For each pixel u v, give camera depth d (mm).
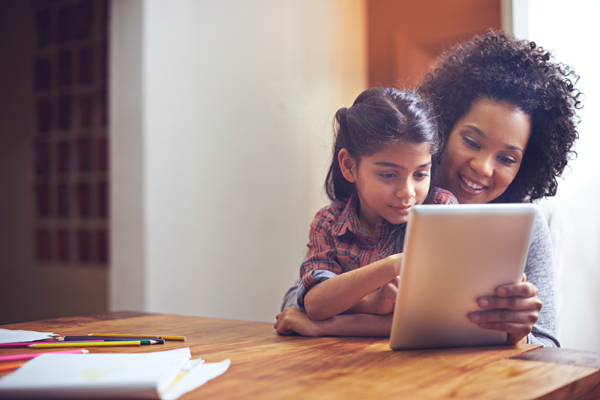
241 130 2439
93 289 3061
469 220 619
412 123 830
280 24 2469
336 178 1041
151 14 2174
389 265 744
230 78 2434
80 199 3076
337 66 2561
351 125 896
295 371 570
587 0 1438
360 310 830
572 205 1433
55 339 768
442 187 1104
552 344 870
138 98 2162
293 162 2412
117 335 800
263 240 2393
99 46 3029
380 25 2617
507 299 667
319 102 2498
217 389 501
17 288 3367
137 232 2158
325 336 790
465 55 1143
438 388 500
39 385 457
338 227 958
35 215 3297
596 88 1430
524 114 1048
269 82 2449
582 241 1420
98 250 3016
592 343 1401
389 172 842
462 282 649
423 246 619
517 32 1507
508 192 1184
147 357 572
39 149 3248
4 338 767
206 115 2418
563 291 1422
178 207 2301
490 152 1049
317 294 809
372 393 484
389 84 2582
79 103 3115
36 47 3295
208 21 2402
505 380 528
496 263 650
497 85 1044
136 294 2158
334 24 2557
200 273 2402
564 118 1102
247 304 2391
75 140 3109
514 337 693
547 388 500
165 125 2236
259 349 695
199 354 666
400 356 643
